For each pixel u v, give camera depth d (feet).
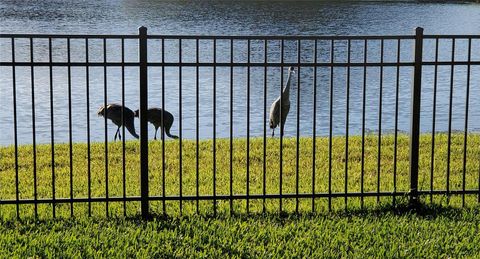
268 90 86.33
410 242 20.65
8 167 31.35
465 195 25.22
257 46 138.51
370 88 90.07
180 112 22.31
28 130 61.93
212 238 20.65
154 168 30.73
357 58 122.01
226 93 83.51
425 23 227.81
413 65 22.50
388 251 19.94
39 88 86.12
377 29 202.39
